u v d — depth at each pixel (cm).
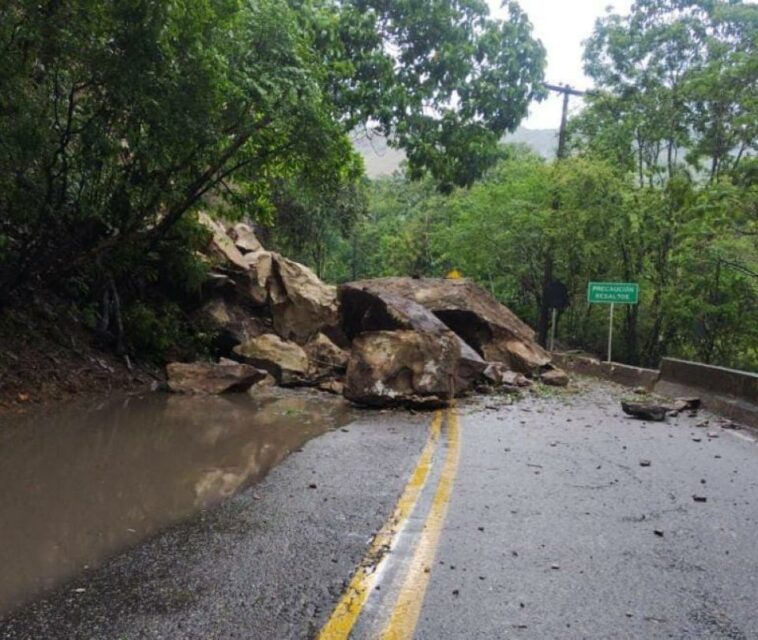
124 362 1245
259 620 339
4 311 1084
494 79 1673
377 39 1584
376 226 6431
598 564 425
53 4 786
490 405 1180
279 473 639
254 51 1061
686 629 341
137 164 1152
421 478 633
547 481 631
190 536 461
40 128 896
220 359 1439
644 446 819
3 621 335
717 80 2205
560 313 3078
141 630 327
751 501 576
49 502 534
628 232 2602
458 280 1920
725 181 1750
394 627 336
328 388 1295
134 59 860
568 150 3072
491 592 379
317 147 1193
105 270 1255
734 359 2675
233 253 1772
